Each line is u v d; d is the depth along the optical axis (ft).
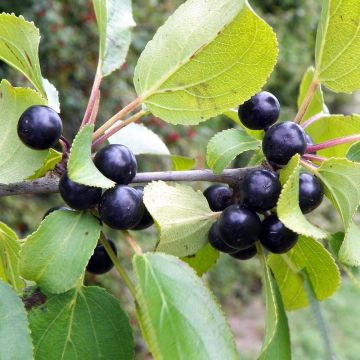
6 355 0.32
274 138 0.37
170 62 0.38
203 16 0.37
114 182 0.34
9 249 0.41
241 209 0.37
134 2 2.15
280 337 0.36
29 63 0.40
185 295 0.32
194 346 0.31
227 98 0.38
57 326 0.36
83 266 0.33
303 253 0.40
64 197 0.34
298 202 0.35
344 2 0.38
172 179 0.40
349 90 0.41
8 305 0.33
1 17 0.38
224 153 0.40
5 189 0.39
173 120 0.39
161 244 0.38
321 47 0.40
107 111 2.01
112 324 0.37
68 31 1.92
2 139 0.37
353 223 0.37
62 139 0.38
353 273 0.36
